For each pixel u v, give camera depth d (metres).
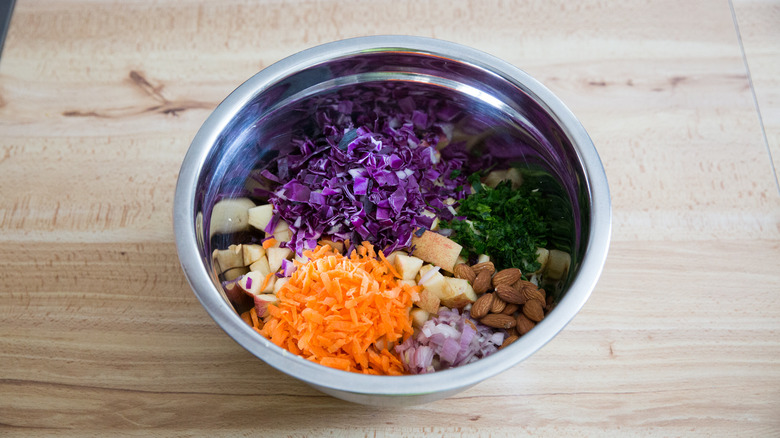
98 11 0.71
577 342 0.58
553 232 0.60
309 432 0.55
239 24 0.71
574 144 0.53
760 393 0.56
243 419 0.55
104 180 0.64
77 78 0.68
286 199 0.60
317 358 0.53
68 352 0.57
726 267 0.61
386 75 0.59
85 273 0.60
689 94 0.68
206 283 0.48
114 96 0.67
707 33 0.71
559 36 0.71
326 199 0.60
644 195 0.63
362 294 0.53
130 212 0.62
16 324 0.58
